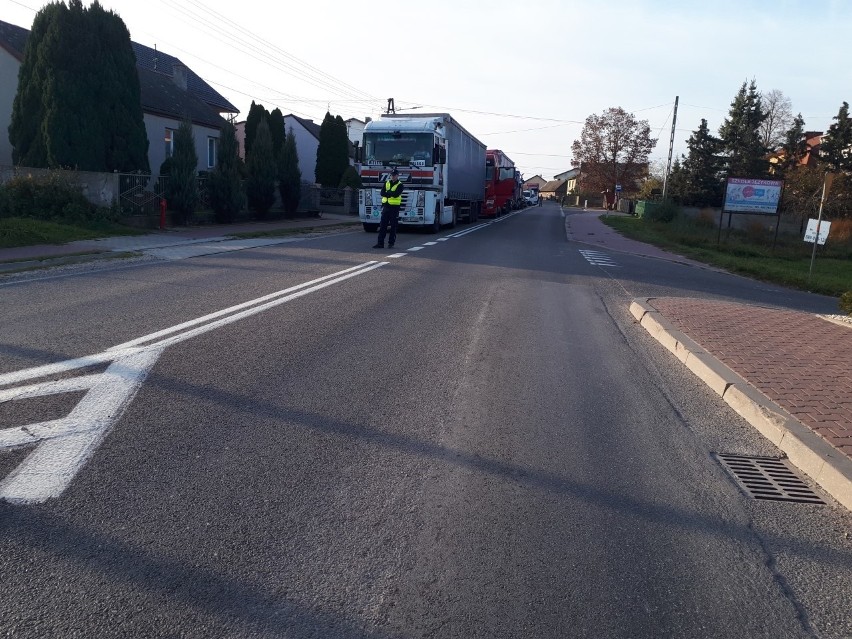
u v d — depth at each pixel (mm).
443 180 26281
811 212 42062
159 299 9727
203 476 4266
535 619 3084
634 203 71375
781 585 3494
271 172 28594
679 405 6340
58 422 4914
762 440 5547
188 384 5945
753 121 61812
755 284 17609
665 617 3160
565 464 4828
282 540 3602
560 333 9133
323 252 16984
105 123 22125
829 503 4492
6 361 6285
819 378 6898
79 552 3371
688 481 4691
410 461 4691
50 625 2844
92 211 19734
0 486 3963
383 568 3408
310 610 3047
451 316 9695
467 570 3438
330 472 4441
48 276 11805
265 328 8203
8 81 26438
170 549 3447
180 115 28984
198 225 24188
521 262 17312
